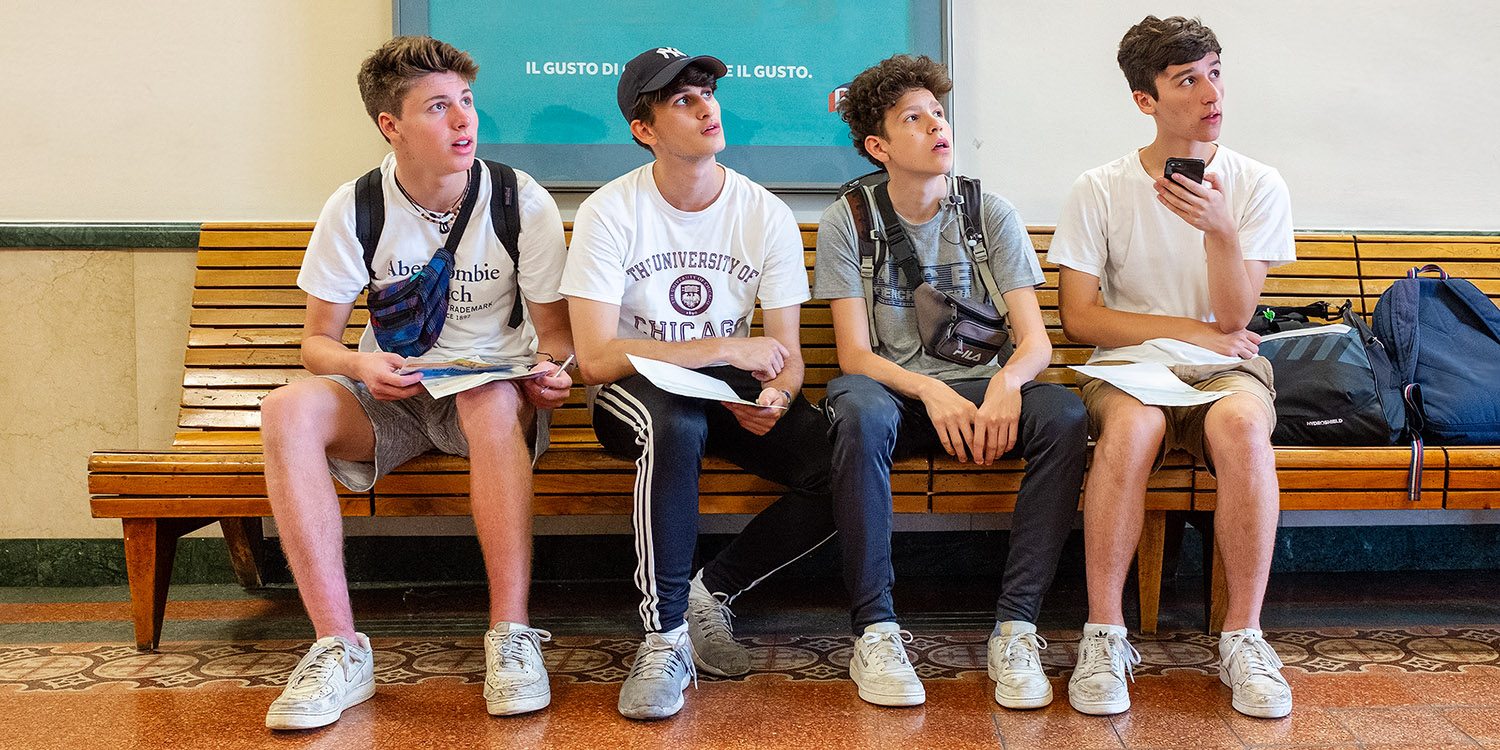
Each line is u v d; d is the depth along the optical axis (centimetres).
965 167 261
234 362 242
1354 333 209
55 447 255
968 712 168
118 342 253
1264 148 264
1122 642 174
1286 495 197
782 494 201
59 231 249
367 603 240
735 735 160
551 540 259
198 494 196
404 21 251
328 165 257
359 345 216
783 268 200
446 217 194
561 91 254
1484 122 265
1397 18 262
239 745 157
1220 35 261
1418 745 153
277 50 254
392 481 198
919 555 261
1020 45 260
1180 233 208
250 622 226
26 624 225
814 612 229
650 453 170
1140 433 173
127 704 175
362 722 166
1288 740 155
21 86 253
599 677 188
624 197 196
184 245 250
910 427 196
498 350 202
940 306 196
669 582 172
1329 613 225
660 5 254
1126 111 262
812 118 258
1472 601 234
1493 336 220
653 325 198
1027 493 178
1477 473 197
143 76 253
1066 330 213
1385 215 266
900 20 256
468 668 193
